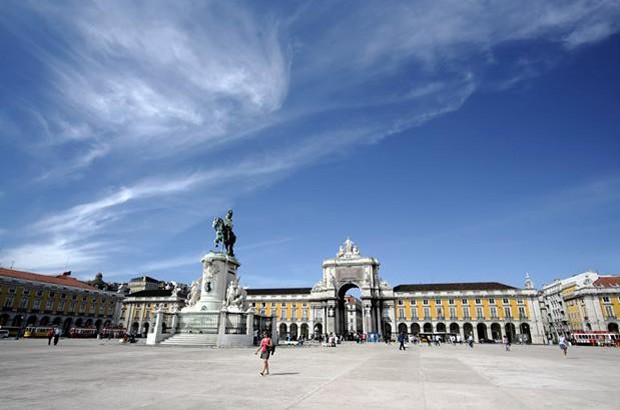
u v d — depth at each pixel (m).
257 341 20.36
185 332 20.02
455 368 10.07
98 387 6.02
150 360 10.72
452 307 54.84
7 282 41.94
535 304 51.91
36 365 9.15
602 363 12.41
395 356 15.52
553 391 6.29
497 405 5.09
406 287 59.69
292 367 9.58
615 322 45.81
